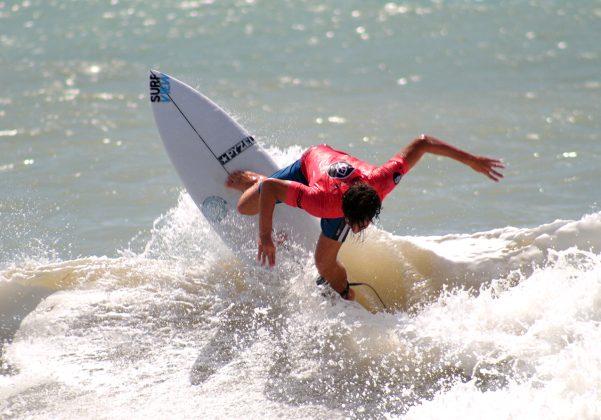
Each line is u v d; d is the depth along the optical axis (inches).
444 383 633.0
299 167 778.2
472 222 1039.6
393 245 808.3
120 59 2018.9
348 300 748.0
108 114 1541.6
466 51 2122.3
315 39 2266.2
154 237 917.8
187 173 888.9
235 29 2385.6
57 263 809.5
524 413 550.0
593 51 2086.6
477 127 1466.5
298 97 1692.9
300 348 682.8
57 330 711.1
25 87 1732.3
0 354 680.4
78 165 1254.3
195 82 1800.0
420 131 1453.0
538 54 2073.1
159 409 602.2
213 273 805.9
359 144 1386.6
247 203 776.3
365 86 1786.4
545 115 1530.5
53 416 593.6
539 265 774.5
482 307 690.8
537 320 657.6
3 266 825.5
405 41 2237.9
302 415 596.4
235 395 622.5
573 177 1190.3
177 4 2743.6
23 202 1095.0
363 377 644.7
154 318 733.3
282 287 773.3
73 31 2338.8
